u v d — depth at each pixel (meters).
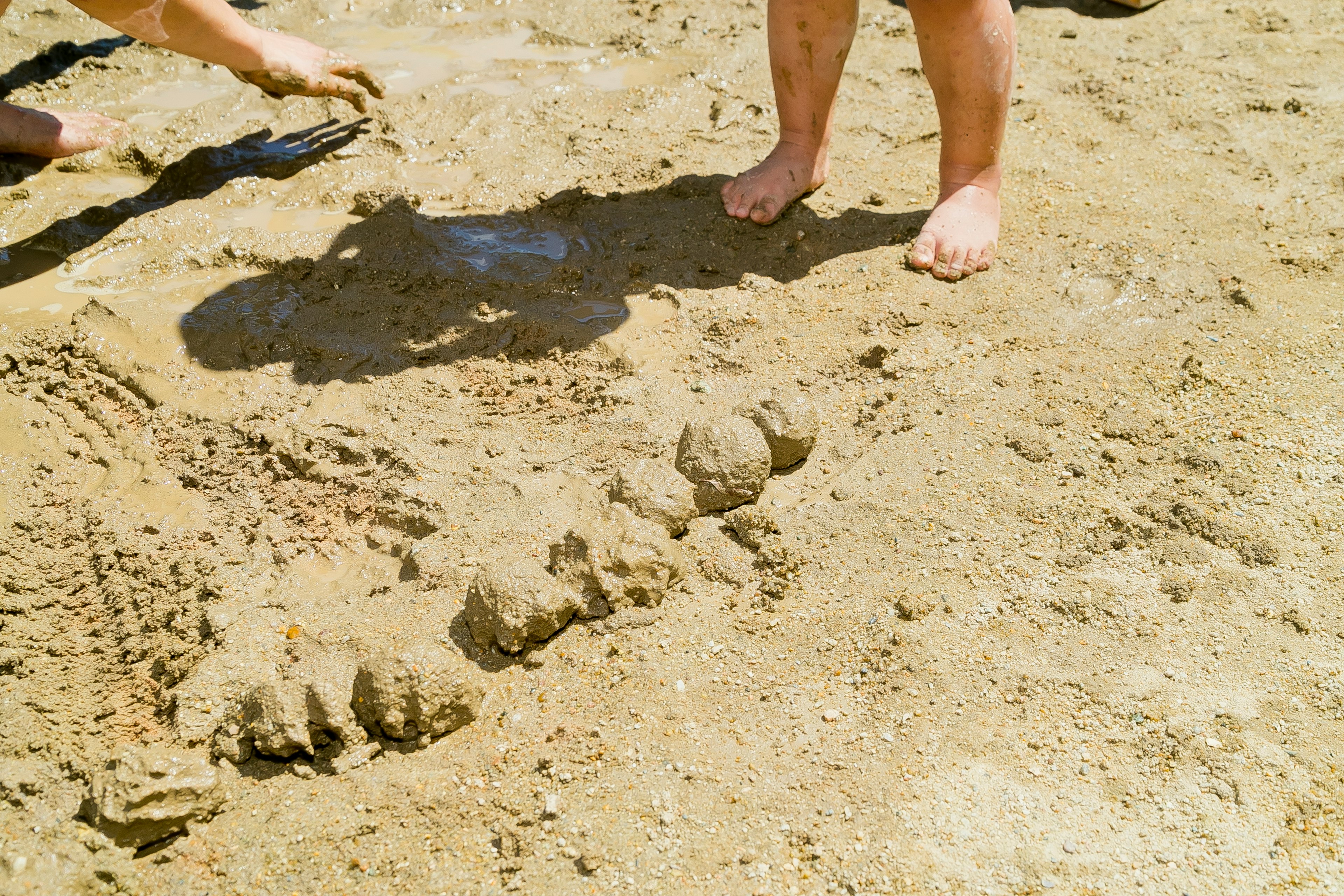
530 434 1.10
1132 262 1.23
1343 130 1.41
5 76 1.50
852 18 1.25
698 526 1.02
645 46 1.60
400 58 1.58
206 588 0.99
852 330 1.18
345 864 0.86
